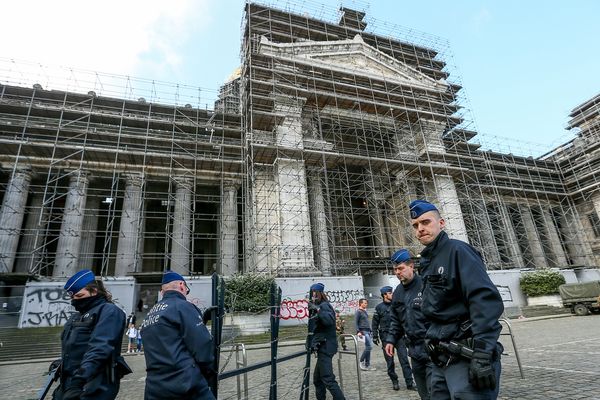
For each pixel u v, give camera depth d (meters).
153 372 3.01
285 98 31.45
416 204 3.35
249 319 19.11
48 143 27.55
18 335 19.19
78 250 26.86
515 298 31.44
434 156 35.88
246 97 31.50
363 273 31.25
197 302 23.73
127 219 28.80
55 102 30.41
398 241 34.22
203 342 3.15
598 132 47.00
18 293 24.66
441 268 2.96
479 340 2.53
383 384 7.80
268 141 30.31
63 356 3.75
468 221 38.25
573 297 25.11
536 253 43.38
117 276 25.47
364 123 36.12
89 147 28.14
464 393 2.55
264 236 28.03
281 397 7.16
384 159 31.84
